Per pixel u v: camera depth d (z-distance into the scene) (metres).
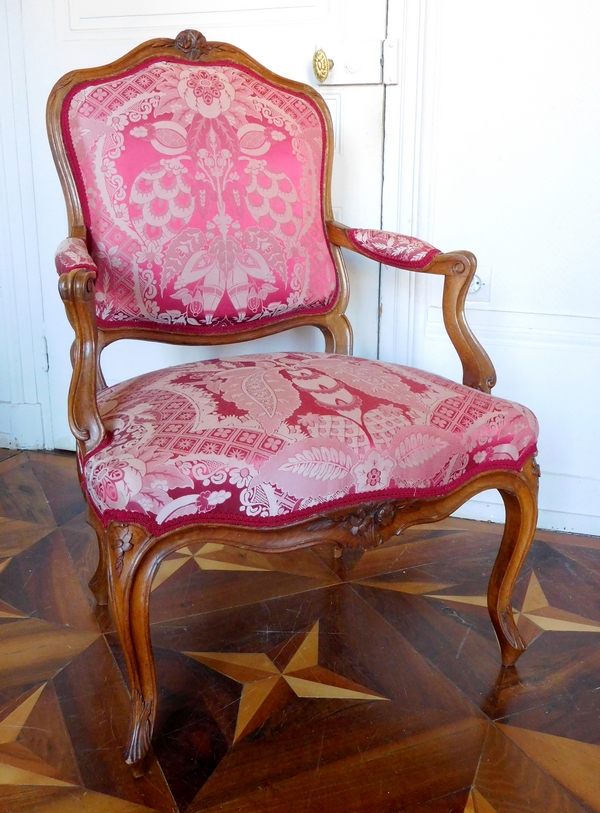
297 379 1.07
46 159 1.89
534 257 1.64
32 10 1.79
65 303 0.91
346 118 1.69
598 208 1.58
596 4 1.48
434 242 1.71
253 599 1.42
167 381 1.08
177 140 1.25
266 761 1.02
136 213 1.22
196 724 1.09
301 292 1.36
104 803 0.95
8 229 1.95
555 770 1.01
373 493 0.96
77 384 0.92
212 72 1.32
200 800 0.95
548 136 1.57
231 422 0.93
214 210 1.27
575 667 1.23
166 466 0.87
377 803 0.95
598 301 1.62
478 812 0.93
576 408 1.68
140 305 1.24
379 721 1.10
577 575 1.53
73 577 1.49
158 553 0.89
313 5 1.66
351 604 1.41
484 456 1.05
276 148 1.33
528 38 1.54
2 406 2.12
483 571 1.54
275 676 1.20
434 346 1.77
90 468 0.90
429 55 1.60
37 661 1.22
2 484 1.91
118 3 1.75
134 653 0.93
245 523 0.91
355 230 1.36
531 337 1.68
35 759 1.02
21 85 1.84
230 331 1.34
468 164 1.64
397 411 1.01
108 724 1.09
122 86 1.24
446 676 1.20
